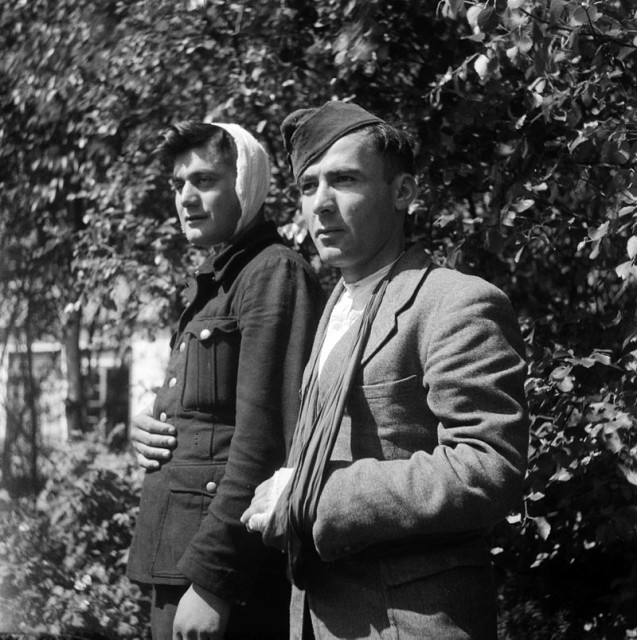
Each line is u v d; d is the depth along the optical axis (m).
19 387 6.91
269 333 2.47
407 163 2.14
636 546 3.40
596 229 2.95
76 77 5.08
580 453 2.91
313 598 1.97
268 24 4.26
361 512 1.83
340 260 2.08
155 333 5.49
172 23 4.43
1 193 6.22
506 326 1.93
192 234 2.77
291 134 2.21
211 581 2.38
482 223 3.24
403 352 1.94
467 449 1.80
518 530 3.26
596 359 2.88
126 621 4.29
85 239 5.00
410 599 1.87
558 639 3.54
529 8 2.83
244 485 2.40
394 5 3.73
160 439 2.59
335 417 1.93
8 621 4.27
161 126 4.74
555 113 3.18
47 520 4.90
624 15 2.91
